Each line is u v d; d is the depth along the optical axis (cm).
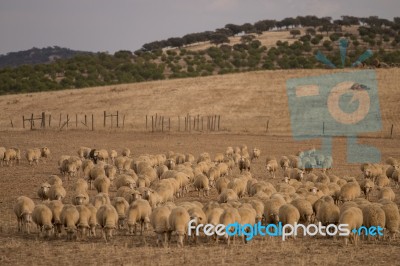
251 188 6719
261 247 4781
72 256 4475
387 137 15388
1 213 6322
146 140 15000
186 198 7262
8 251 4641
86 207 5225
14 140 14788
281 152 12812
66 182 8500
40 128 17550
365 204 5347
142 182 7262
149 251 4616
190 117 19900
